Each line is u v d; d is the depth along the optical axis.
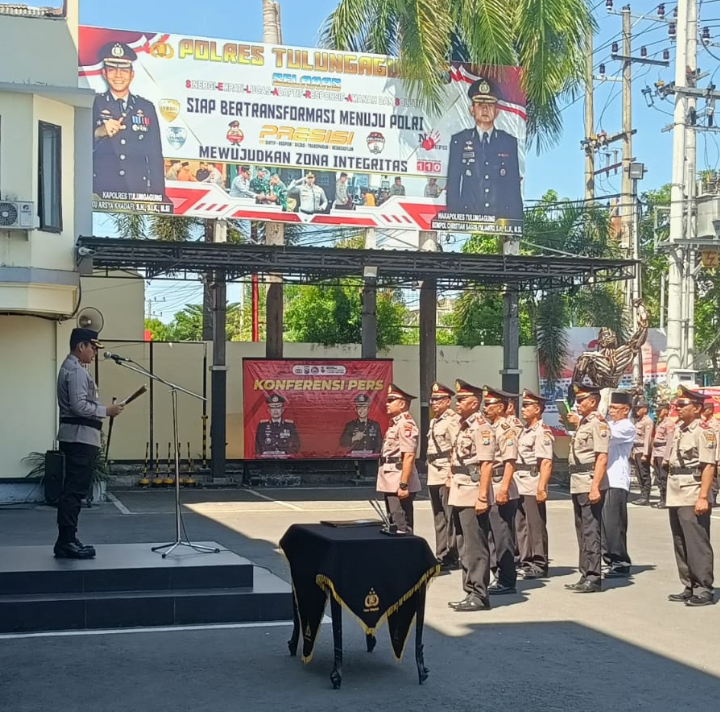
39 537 12.69
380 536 6.92
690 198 22.30
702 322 29.78
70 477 8.75
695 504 9.60
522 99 20.62
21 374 16.47
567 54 20.56
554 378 23.22
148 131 18.30
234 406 21.62
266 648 7.60
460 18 20.58
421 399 21.75
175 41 18.52
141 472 20.47
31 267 15.61
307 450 20.33
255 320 29.83
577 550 13.17
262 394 20.16
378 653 7.61
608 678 7.04
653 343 24.97
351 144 19.58
